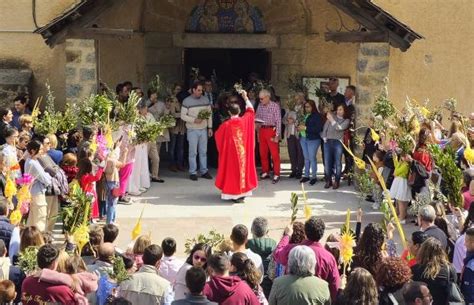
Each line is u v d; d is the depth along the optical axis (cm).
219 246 1030
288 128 1867
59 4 1916
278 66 2058
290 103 1873
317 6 2020
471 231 1000
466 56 1953
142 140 1578
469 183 1279
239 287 861
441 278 924
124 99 1747
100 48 1945
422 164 1495
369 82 1758
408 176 1513
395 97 1959
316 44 2039
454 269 948
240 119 1669
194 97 1834
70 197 1095
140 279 913
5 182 1275
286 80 2059
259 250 1056
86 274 926
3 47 1917
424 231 1088
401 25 1695
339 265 1026
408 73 1958
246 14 2055
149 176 1781
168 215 1584
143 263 935
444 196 1325
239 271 920
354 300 818
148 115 1738
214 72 2025
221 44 2055
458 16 1944
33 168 1335
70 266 912
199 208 1634
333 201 1694
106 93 1736
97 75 1742
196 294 823
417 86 1961
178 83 2069
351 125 1798
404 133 1524
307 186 1814
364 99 1762
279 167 1852
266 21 2050
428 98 1962
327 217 1577
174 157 1947
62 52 1919
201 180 1859
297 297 853
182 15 2048
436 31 1947
